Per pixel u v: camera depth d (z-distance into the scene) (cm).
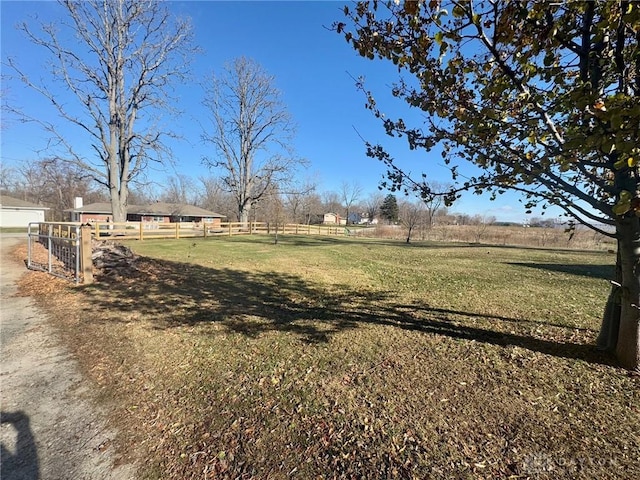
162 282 833
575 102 201
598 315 548
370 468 226
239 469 230
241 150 3194
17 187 5522
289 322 533
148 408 304
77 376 365
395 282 855
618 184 276
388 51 256
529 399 301
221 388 333
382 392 319
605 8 186
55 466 236
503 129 262
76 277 802
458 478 215
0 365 391
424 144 309
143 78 2005
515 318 538
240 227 2812
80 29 1803
